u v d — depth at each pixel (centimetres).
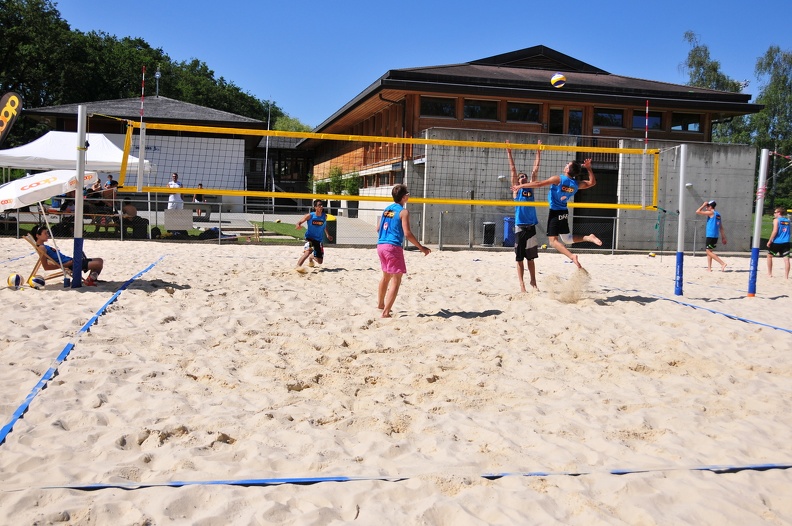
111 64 4538
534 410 412
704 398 445
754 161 2284
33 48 3966
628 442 364
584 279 821
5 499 269
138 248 1516
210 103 5459
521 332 639
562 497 287
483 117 2344
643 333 651
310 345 556
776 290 1090
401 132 2391
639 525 268
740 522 270
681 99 2392
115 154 1967
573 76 2623
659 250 2253
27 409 378
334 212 3156
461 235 2094
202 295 784
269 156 4219
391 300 696
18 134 4175
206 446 336
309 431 359
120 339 550
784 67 4744
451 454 336
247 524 254
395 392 439
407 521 263
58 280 884
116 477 294
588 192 2438
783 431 383
